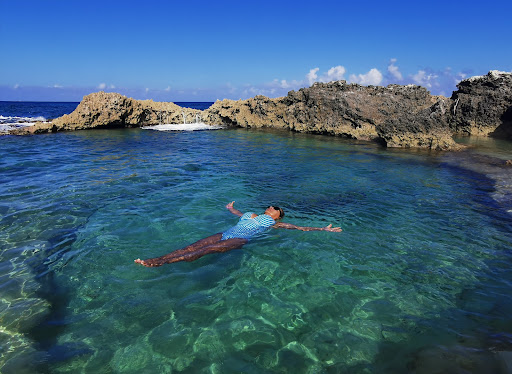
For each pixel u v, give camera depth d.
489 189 8.66
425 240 5.67
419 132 15.20
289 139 18.23
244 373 2.97
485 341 3.32
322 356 3.17
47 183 8.62
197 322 3.61
